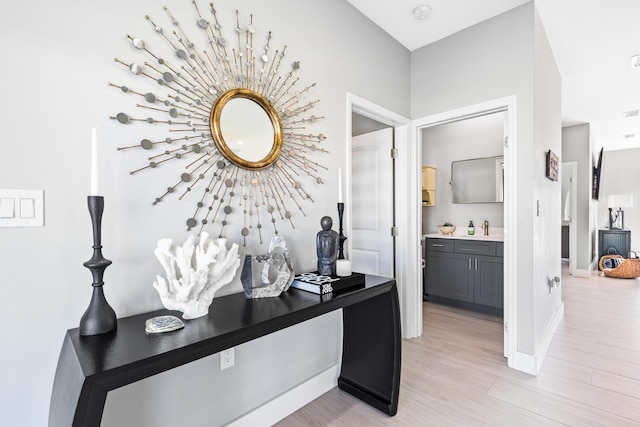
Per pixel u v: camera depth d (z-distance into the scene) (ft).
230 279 4.34
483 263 11.58
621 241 20.25
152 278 4.24
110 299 3.90
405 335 9.38
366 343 6.38
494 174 13.47
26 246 3.34
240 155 5.13
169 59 4.38
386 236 9.62
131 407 4.02
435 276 12.94
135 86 4.08
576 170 17.85
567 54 9.87
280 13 5.78
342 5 7.09
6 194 3.23
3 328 3.22
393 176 9.56
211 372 4.81
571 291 14.48
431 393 6.53
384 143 9.64
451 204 14.79
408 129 9.29
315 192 6.44
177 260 3.89
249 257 4.82
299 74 6.12
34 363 3.40
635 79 11.73
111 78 3.89
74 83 3.63
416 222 9.45
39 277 3.43
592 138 18.39
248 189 5.32
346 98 7.13
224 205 5.00
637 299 13.16
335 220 6.84
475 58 8.11
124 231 4.00
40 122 3.42
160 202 4.31
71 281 3.62
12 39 3.26
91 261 3.35
